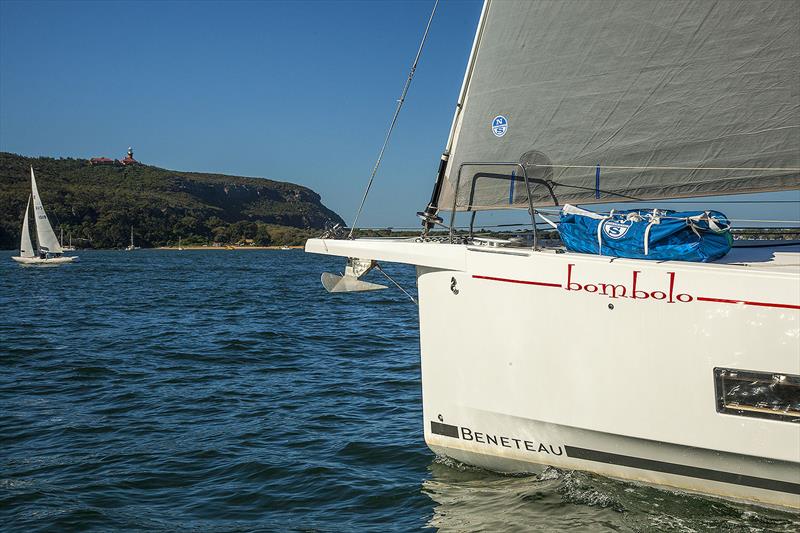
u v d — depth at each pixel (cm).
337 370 1078
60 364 1133
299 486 589
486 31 485
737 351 412
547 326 462
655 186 482
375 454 663
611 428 449
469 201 518
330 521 514
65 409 852
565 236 475
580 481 475
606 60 468
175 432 752
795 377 400
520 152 499
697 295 420
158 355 1217
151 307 2105
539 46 478
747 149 457
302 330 1538
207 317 1816
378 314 1872
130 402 885
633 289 435
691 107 461
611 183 488
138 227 14162
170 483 605
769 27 436
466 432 508
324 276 588
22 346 1316
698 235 441
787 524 427
